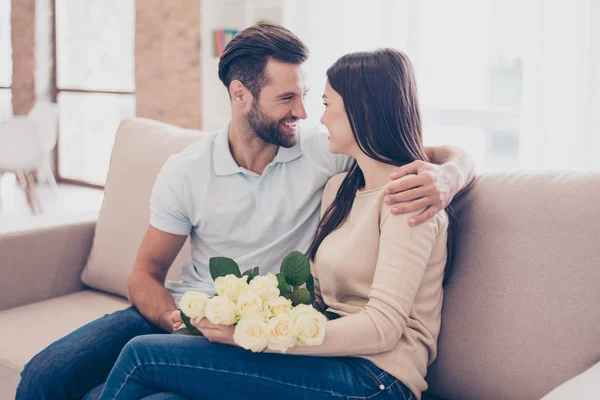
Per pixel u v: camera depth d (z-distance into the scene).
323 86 3.93
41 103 5.89
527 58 3.22
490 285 1.40
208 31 4.51
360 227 1.39
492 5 3.59
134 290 1.68
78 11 7.07
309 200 1.65
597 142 3.05
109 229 2.08
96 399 1.45
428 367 1.46
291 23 4.01
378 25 3.74
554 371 1.29
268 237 1.65
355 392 1.22
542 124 3.19
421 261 1.28
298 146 1.69
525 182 1.43
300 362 1.23
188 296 1.23
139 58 5.83
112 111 6.89
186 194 1.68
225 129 1.73
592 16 3.00
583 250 1.30
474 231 1.45
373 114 1.39
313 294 1.38
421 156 1.44
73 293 2.15
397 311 1.25
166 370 1.24
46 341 1.74
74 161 7.30
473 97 3.72
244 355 1.22
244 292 1.18
